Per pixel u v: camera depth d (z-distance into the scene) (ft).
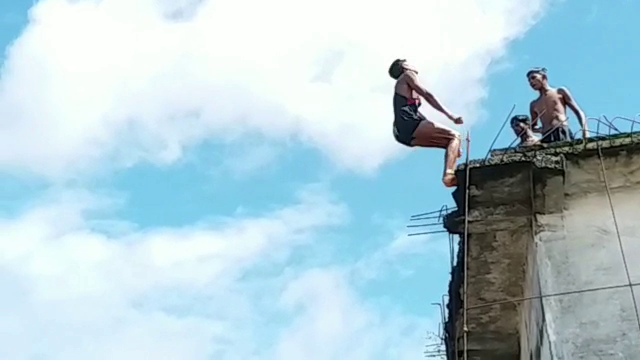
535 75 44.29
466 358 42.14
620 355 33.63
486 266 40.78
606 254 36.88
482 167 38.88
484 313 42.19
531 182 38.68
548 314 35.53
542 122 43.06
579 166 39.34
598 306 35.27
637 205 38.24
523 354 41.88
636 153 39.09
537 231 38.27
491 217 39.09
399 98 43.70
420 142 42.32
